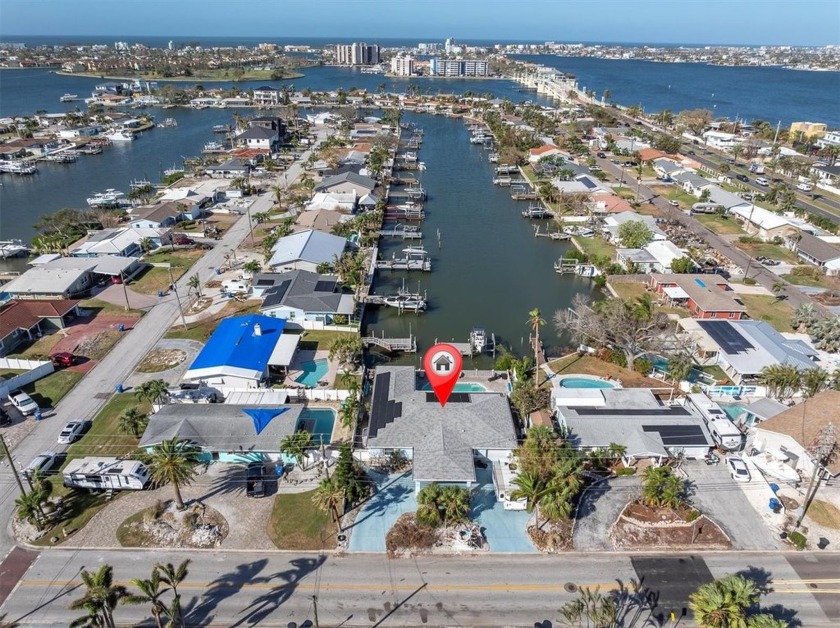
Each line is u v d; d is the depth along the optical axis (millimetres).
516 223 154375
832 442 62875
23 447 66625
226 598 49188
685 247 129750
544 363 85625
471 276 121375
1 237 137500
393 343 91062
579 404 71875
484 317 103625
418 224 151750
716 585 43500
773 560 53500
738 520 57812
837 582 51312
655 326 82562
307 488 61281
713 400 76562
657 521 57125
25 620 47156
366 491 60094
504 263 128375
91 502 59312
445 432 64312
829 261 117875
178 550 53781
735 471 62938
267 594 49594
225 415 67062
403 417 67188
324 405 74875
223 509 58344
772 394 76875
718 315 97438
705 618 42438
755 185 183625
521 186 182000
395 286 115750
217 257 123062
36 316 92125
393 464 64438
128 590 49125
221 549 53938
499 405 69938
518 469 62125
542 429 61781
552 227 151375
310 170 192375
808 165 193375
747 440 69000
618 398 72750
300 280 103500
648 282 113500
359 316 100125
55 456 64812
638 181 180250
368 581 50969
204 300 103375
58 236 128250
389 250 133875
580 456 63062
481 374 82938
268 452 63562
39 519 55719
